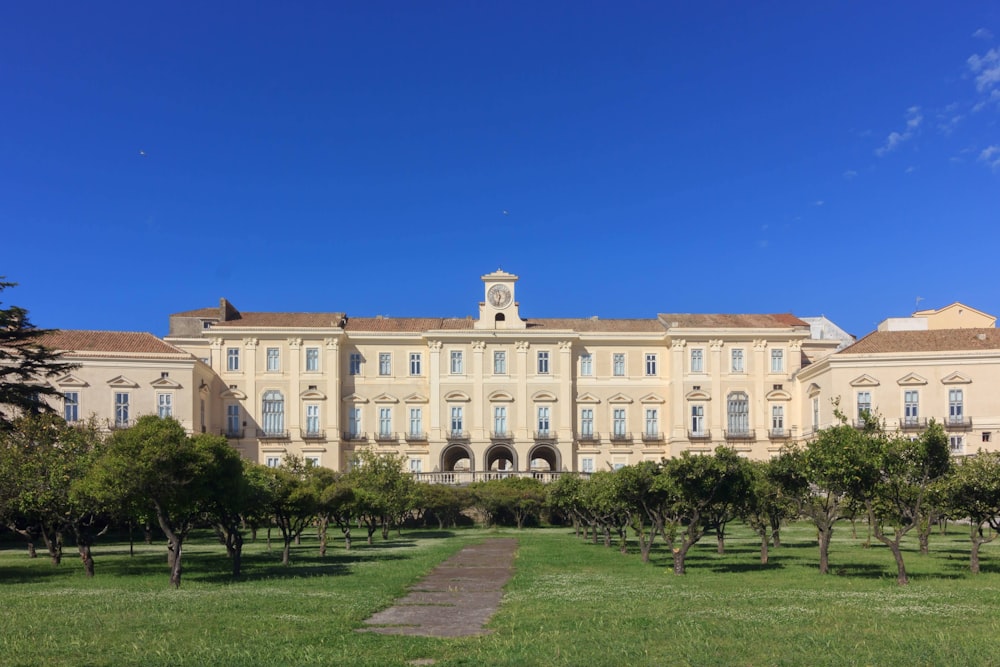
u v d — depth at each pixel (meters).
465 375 91.94
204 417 85.88
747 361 92.38
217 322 92.69
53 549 39.47
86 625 21.44
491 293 93.88
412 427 92.25
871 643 18.86
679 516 39.94
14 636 19.98
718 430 90.94
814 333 112.50
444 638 20.28
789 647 18.52
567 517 75.69
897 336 83.50
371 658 17.92
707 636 19.86
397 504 57.78
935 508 34.19
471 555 45.22
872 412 79.88
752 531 66.00
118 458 30.66
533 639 19.86
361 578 33.41
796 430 90.94
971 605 24.42
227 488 33.03
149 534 55.47
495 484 73.56
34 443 38.56
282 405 90.12
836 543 52.75
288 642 19.52
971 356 78.81
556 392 91.94
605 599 26.70
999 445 77.56
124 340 83.69
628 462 92.56
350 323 96.56
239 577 34.00
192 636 20.08
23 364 54.12
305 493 39.44
